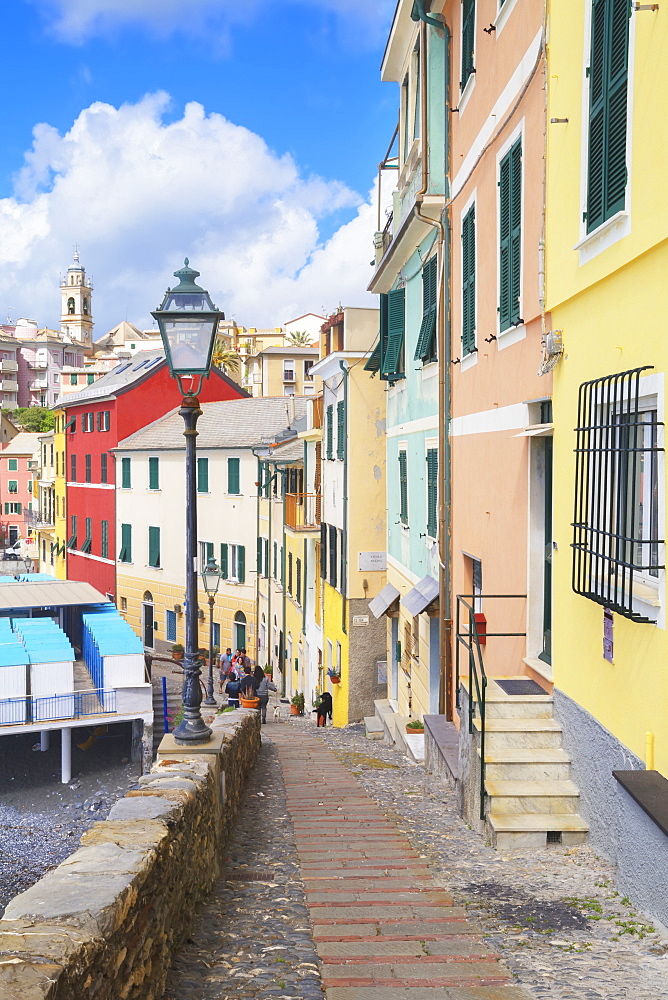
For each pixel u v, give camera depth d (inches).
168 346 337.7
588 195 291.4
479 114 472.1
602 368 283.9
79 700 1086.4
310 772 552.4
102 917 140.1
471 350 484.1
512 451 407.5
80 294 5797.2
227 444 1727.4
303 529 1202.0
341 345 1039.0
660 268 239.5
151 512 1990.7
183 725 331.3
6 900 758.5
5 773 1135.6
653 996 179.9
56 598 1328.7
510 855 297.7
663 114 232.7
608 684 281.6
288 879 286.0
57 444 2561.5
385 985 190.5
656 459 241.9
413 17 569.9
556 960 203.8
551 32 334.6
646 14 242.5
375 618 1018.7
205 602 1804.9
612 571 269.4
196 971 198.2
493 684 368.5
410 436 716.7
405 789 483.2
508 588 413.4
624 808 245.4
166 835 193.8
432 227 597.0
